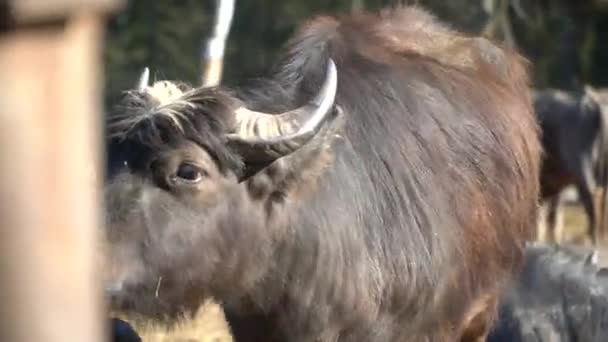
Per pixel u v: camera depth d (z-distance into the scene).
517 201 16.61
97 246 11.79
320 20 16.61
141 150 12.83
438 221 15.02
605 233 51.50
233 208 13.29
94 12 3.09
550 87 78.12
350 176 14.41
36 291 3.04
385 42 16.42
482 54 17.39
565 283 18.75
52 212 3.06
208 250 13.16
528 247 18.72
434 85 15.87
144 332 14.85
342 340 14.58
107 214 12.55
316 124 13.39
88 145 3.12
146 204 12.71
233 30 79.88
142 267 12.64
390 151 14.85
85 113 3.11
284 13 79.56
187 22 78.19
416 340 15.36
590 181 51.41
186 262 12.98
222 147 13.01
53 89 3.06
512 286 18.02
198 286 13.27
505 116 16.69
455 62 16.78
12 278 3.02
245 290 13.85
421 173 15.04
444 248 15.11
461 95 16.08
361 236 14.36
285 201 13.68
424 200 14.95
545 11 78.44
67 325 3.08
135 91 13.51
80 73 3.09
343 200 14.22
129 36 77.44
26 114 3.03
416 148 15.12
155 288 12.84
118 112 13.20
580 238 52.12
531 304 18.66
